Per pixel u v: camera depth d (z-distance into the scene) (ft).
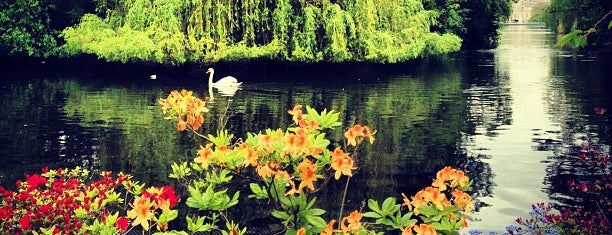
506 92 73.31
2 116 56.49
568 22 81.30
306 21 88.69
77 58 105.60
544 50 143.02
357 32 92.07
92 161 40.01
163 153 42.16
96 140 46.39
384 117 56.54
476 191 32.91
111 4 101.24
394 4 97.71
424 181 35.19
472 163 38.99
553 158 40.06
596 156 30.45
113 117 56.08
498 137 47.21
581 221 23.22
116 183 23.82
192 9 87.56
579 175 35.70
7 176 36.42
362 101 66.44
